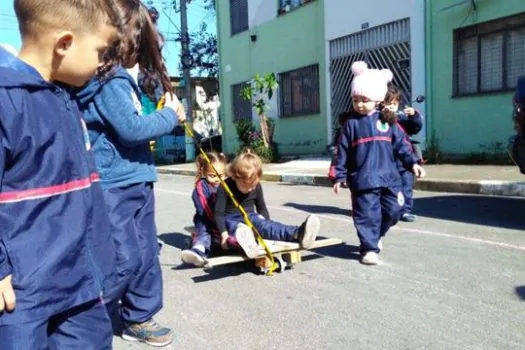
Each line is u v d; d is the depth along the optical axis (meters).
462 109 11.69
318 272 4.38
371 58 13.85
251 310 3.59
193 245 4.47
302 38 16.20
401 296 3.75
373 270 4.38
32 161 1.71
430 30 12.16
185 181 13.40
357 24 14.06
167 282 4.29
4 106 1.65
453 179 8.78
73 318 1.94
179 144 23.33
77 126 1.91
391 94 5.00
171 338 3.14
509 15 10.69
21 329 1.69
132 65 2.67
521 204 7.07
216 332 3.25
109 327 2.04
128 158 2.84
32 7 1.71
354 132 4.54
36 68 1.76
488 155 11.15
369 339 3.06
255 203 4.75
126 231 2.79
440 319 3.31
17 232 1.70
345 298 3.74
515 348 2.89
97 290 1.91
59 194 1.79
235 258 4.25
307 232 4.32
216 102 27.88
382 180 4.46
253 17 18.27
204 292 4.00
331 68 15.16
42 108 1.75
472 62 11.54
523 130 5.64
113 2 1.86
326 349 2.95
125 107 2.59
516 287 3.84
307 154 16.41
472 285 3.92
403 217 6.33
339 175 4.58
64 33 1.73
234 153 19.94
